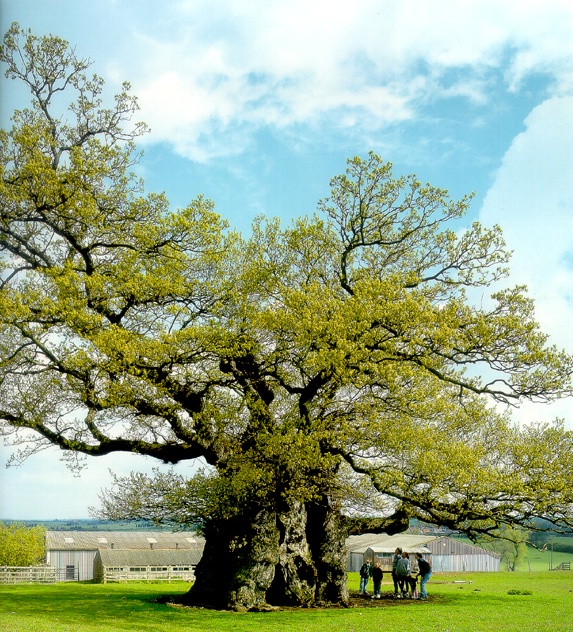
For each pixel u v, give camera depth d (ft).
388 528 96.63
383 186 90.38
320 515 93.15
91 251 87.71
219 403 89.76
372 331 73.41
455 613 77.56
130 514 90.12
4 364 79.10
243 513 86.38
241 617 72.49
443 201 91.56
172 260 87.25
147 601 87.25
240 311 85.25
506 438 92.32
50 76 88.53
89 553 269.23
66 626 58.34
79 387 79.56
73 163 82.23
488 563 258.16
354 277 93.15
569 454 85.87
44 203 79.61
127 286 78.18
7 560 214.07
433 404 77.15
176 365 81.15
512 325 72.13
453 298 77.51
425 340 74.59
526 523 82.64
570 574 196.85
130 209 86.84
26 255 83.10
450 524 84.28
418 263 93.61
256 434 81.87
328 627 64.75
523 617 75.00
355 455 82.64
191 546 282.15
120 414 87.20
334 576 89.61
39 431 83.35
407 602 93.15
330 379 79.05
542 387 74.79
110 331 72.18
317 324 72.23
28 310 70.79
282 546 87.51
